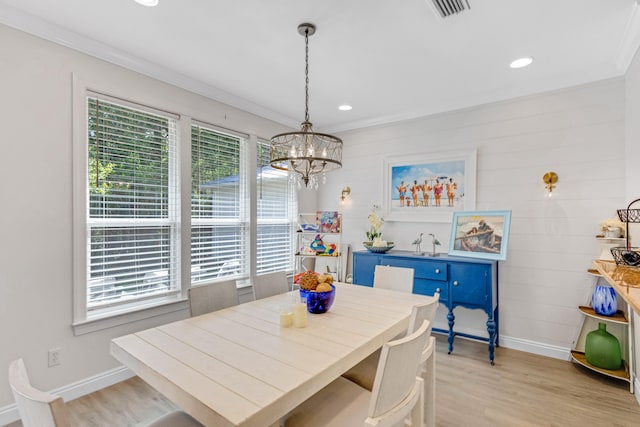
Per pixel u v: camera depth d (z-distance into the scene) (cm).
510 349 323
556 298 302
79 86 235
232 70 283
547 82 300
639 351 229
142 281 276
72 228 231
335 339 163
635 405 226
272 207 405
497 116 333
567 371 276
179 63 270
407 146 392
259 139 383
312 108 379
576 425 206
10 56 206
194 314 215
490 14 202
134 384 254
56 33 220
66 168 229
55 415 82
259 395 112
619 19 207
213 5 196
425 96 341
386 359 110
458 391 246
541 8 196
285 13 203
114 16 207
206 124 324
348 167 442
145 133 279
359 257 377
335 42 236
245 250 368
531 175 314
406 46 241
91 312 247
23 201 211
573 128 295
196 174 317
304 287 205
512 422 209
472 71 282
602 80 280
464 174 350
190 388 117
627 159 266
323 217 379
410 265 340
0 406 200
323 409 146
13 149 207
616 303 264
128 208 267
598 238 264
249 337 165
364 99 350
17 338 209
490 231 323
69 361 231
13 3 195
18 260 209
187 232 304
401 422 126
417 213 382
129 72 263
